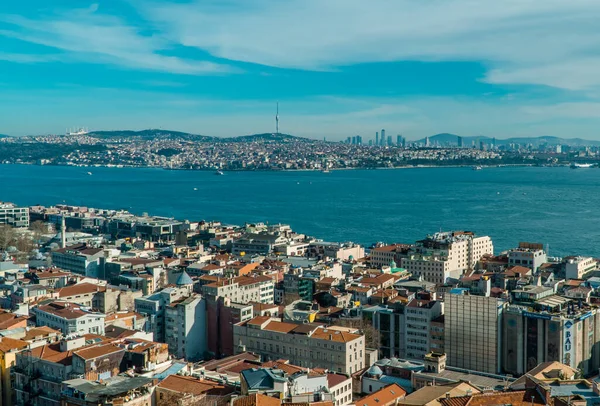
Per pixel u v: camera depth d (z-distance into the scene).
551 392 174.62
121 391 177.00
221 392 185.62
